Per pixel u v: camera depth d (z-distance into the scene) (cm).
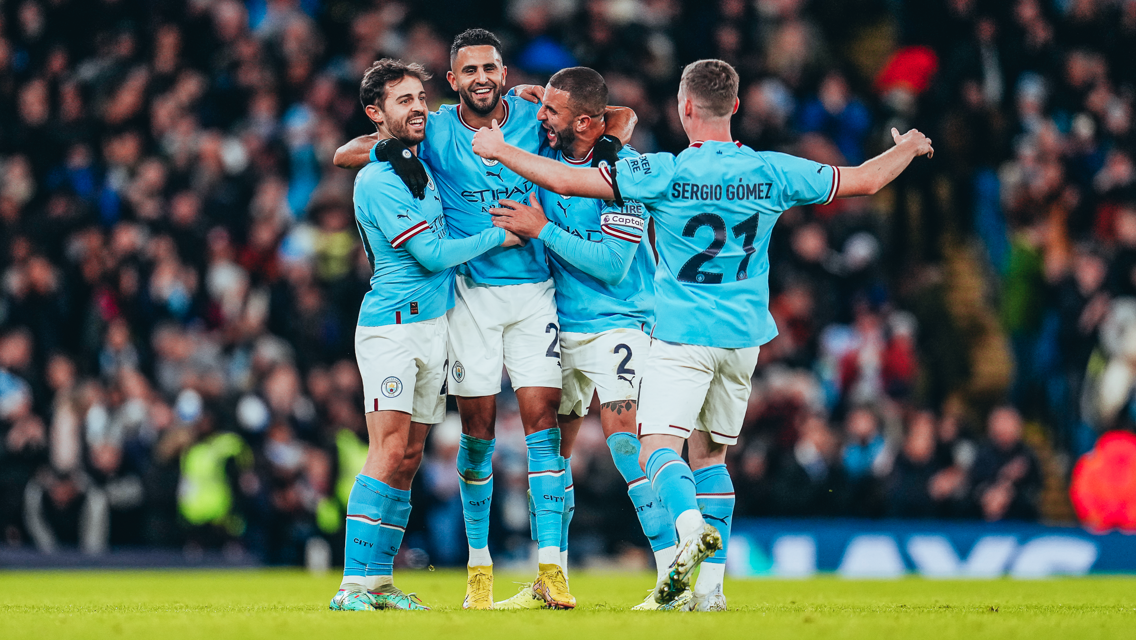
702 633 1455
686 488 1778
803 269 5434
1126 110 6356
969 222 6062
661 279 1884
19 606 2245
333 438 4500
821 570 4278
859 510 4575
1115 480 4906
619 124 2109
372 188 1995
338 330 5134
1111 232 5825
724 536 1931
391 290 2023
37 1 6072
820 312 5353
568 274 2119
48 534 4425
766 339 1886
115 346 4841
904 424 4978
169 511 4453
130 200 5372
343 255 5219
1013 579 3941
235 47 5962
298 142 5591
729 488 1947
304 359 5003
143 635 1466
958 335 5750
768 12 6500
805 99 6238
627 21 6050
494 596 2892
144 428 4525
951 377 5678
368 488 2003
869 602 2408
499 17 6362
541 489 2067
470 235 2138
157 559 4409
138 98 5681
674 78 6081
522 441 4672
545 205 2141
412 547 4534
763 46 6438
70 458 4472
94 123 5656
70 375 4716
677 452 1831
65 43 6097
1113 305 5334
